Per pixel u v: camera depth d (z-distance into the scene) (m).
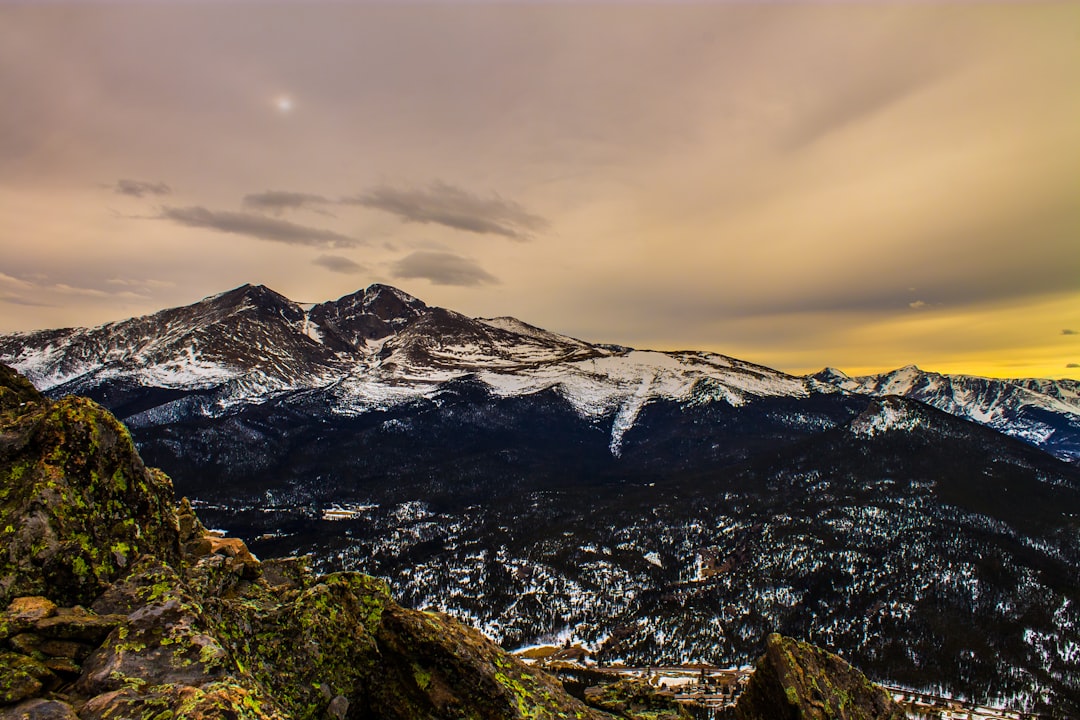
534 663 21.86
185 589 16.28
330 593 20.47
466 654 19.45
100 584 16.14
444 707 18.44
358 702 18.50
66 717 11.38
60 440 17.97
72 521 16.70
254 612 18.88
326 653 18.72
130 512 18.81
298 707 17.02
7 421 20.09
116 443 19.22
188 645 14.02
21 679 12.12
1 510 16.41
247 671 15.26
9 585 14.95
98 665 13.12
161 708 11.62
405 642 19.52
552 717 18.88
